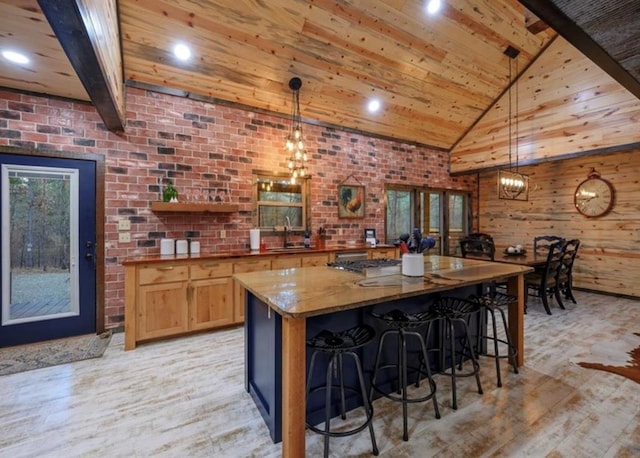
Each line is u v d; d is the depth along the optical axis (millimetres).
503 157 5203
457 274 2332
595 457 1621
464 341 2766
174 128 3605
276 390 1741
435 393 2066
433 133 5613
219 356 2828
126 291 2934
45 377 2436
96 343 3041
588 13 987
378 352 2078
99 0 1786
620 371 2535
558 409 2035
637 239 4812
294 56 3533
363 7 3195
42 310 3064
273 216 4383
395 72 4098
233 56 3373
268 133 4227
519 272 2500
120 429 1846
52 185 3086
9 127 2896
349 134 5008
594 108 4137
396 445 1719
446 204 6250
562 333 3389
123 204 3359
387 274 2330
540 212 5914
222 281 3404
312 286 1945
